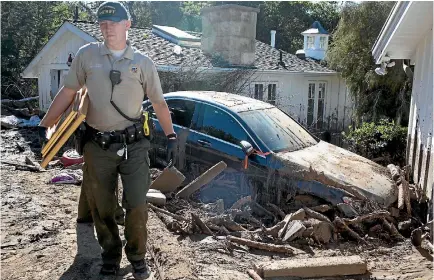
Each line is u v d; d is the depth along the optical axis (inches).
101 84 136.0
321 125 698.2
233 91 445.7
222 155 258.5
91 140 140.2
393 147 414.6
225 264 178.2
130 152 140.1
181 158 276.7
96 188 142.9
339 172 239.3
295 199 236.1
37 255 167.0
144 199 141.2
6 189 250.5
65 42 556.1
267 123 267.3
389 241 217.9
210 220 214.8
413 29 303.1
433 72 261.9
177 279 153.7
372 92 557.9
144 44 548.1
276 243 205.5
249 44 570.6
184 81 429.7
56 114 143.9
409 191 247.4
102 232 149.8
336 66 624.4
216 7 550.3
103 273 151.3
